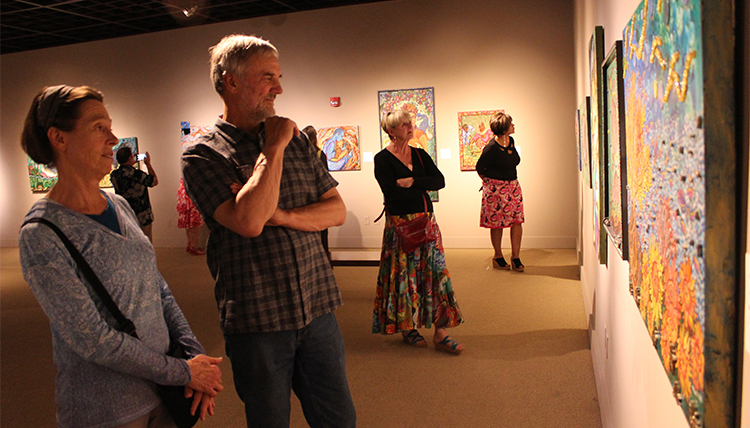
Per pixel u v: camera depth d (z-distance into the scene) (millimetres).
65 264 1313
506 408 2902
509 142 5898
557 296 4938
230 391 3330
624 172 1599
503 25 7066
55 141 1359
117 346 1329
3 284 6984
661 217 969
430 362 3596
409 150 3701
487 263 6473
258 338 1700
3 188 10031
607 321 2385
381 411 2957
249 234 1593
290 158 1846
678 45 770
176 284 6332
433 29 7332
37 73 9391
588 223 3938
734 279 672
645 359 1341
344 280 6070
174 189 8883
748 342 640
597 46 2301
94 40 8953
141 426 1435
